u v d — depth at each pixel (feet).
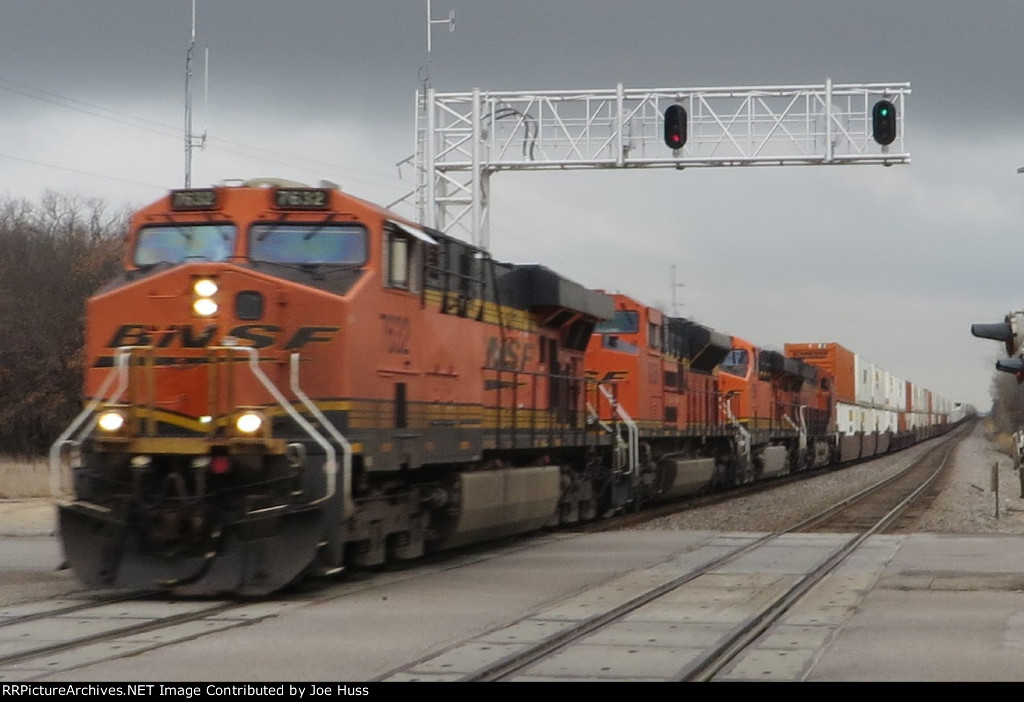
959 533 94.32
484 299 80.84
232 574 57.72
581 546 84.84
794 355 248.32
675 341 137.18
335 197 63.41
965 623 51.44
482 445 79.10
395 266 65.72
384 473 66.28
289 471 57.26
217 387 57.57
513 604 56.59
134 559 58.70
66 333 214.90
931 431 489.26
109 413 58.23
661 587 62.18
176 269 59.47
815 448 218.79
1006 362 80.74
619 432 110.63
